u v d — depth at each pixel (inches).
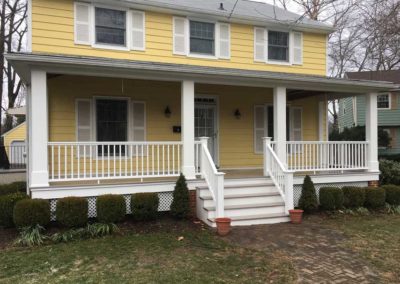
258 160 493.0
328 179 405.7
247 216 325.1
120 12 415.2
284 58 503.2
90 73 317.4
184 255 240.7
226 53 465.7
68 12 391.2
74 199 289.4
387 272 216.5
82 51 394.6
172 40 438.3
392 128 980.6
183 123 348.5
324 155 423.5
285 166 393.7
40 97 300.2
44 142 300.8
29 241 263.7
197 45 454.6
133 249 252.1
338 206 370.3
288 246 262.7
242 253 246.1
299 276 208.7
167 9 430.3
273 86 394.3
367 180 427.5
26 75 353.1
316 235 291.1
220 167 472.1
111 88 410.6
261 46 485.1
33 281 200.1
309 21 521.3
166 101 438.9
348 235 292.0
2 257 238.8
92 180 336.8
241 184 360.5
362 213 371.6
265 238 281.1
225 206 326.6
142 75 335.9
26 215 275.9
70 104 391.9
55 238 271.3
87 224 297.0
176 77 347.6
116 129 414.6
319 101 524.4
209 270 215.3
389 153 920.9
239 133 484.1
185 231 297.4
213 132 473.4
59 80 386.9
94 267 219.5
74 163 394.0
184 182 327.9
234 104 481.4
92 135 400.5
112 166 407.8
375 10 454.0
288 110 513.7
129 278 203.0
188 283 196.9
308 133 522.9
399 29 418.0
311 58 515.2
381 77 858.1
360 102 1016.2
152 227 307.1
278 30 497.0
